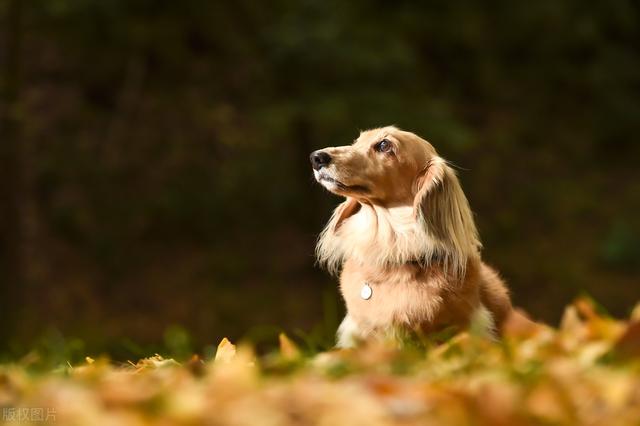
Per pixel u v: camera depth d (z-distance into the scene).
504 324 5.18
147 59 19.05
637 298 16.77
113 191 17.38
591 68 23.16
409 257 5.03
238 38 19.17
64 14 16.75
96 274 16.02
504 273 17.81
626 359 3.34
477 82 22.12
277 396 2.71
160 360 4.41
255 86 19.02
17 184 13.55
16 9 12.98
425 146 5.43
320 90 15.38
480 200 19.94
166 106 18.83
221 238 17.53
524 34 22.83
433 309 4.86
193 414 2.60
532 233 19.28
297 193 18.39
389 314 4.95
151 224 17.28
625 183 21.22
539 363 3.20
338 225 5.67
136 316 15.20
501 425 2.52
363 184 5.27
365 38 15.97
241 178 18.45
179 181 17.94
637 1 23.67
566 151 21.86
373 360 3.33
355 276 5.24
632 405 2.65
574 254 18.48
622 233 18.30
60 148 17.44
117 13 17.75
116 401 2.79
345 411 2.55
